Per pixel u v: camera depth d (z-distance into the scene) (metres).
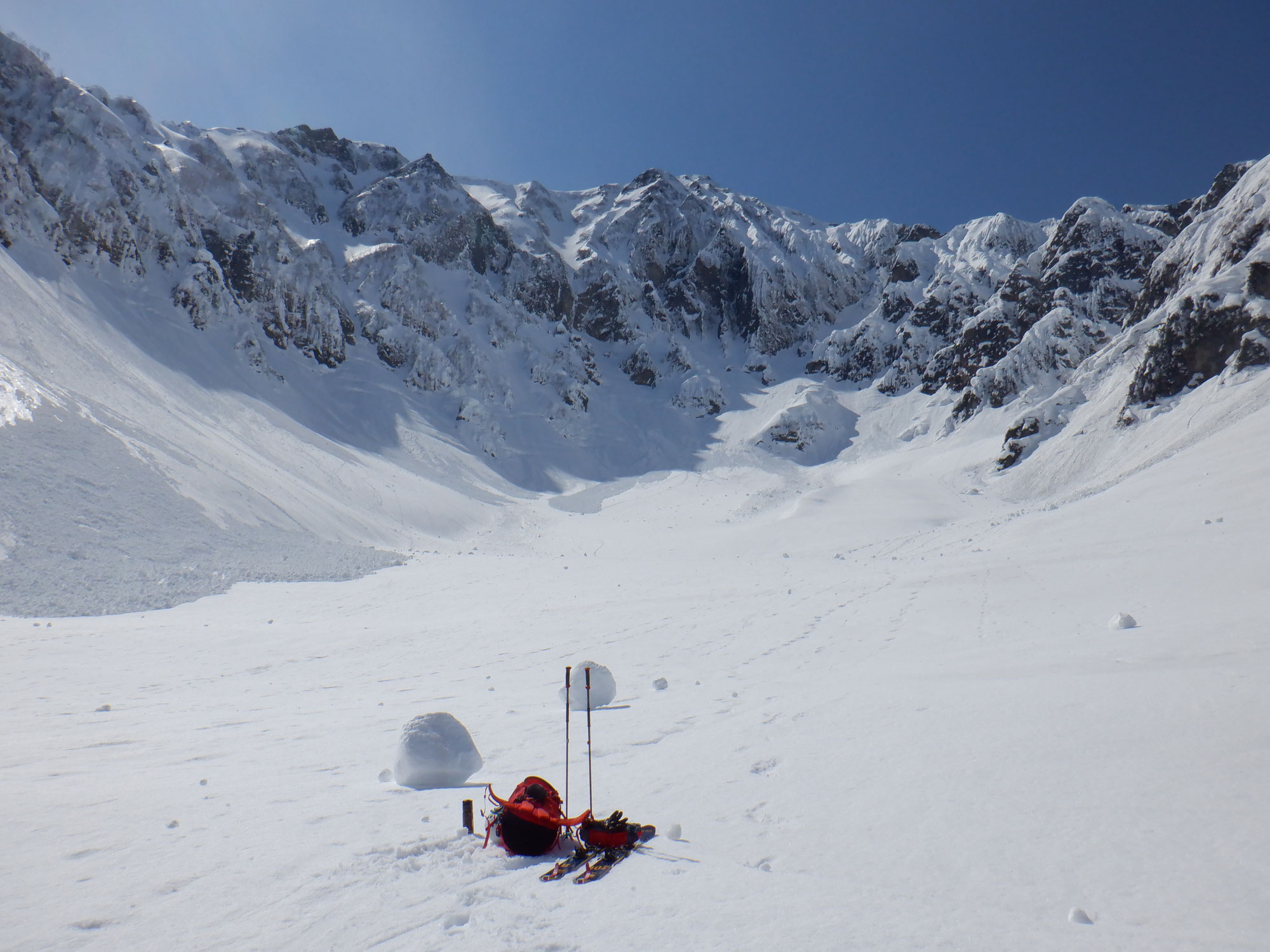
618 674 13.68
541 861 4.36
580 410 151.50
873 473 113.88
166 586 35.69
